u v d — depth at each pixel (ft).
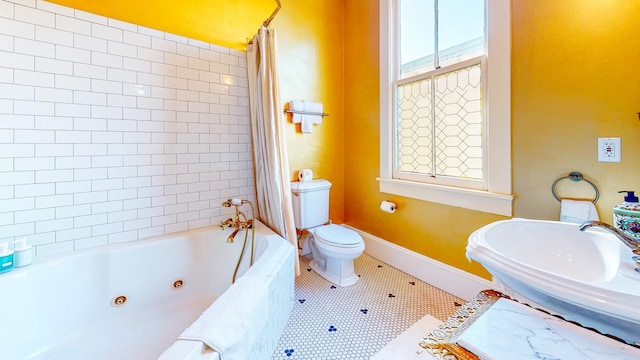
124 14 5.23
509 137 4.68
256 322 3.35
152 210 5.48
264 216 6.56
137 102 5.23
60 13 4.46
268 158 5.97
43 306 4.11
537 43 4.29
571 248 2.92
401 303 5.53
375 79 7.49
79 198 4.72
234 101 6.47
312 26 7.91
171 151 5.66
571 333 1.67
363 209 8.15
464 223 5.53
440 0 5.94
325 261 7.06
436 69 5.99
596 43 3.71
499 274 2.31
